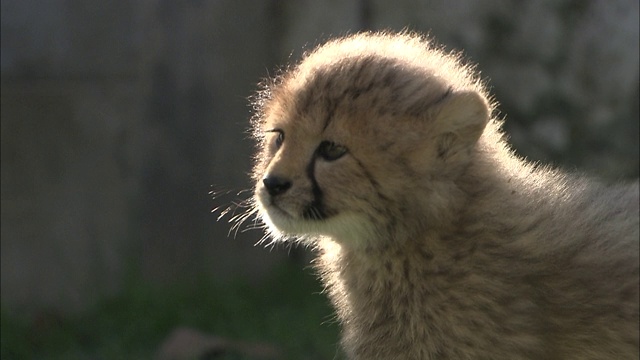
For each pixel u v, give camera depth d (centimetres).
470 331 751
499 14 1347
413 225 759
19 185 1325
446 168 759
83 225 1354
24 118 1319
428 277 764
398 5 1372
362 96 750
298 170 761
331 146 756
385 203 757
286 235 829
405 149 751
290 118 767
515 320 741
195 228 1408
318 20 1422
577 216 774
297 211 763
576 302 746
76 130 1341
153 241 1386
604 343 746
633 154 1322
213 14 1399
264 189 777
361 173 752
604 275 748
